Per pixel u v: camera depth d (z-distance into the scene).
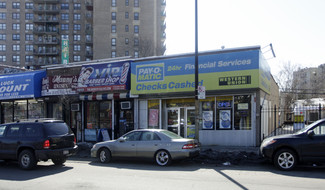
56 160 11.37
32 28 75.94
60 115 19.88
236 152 12.21
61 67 19.47
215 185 7.39
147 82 16.33
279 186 7.16
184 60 15.47
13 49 75.38
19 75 20.42
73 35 75.00
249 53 13.98
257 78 13.75
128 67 16.94
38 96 19.67
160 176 8.69
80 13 75.69
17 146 10.38
